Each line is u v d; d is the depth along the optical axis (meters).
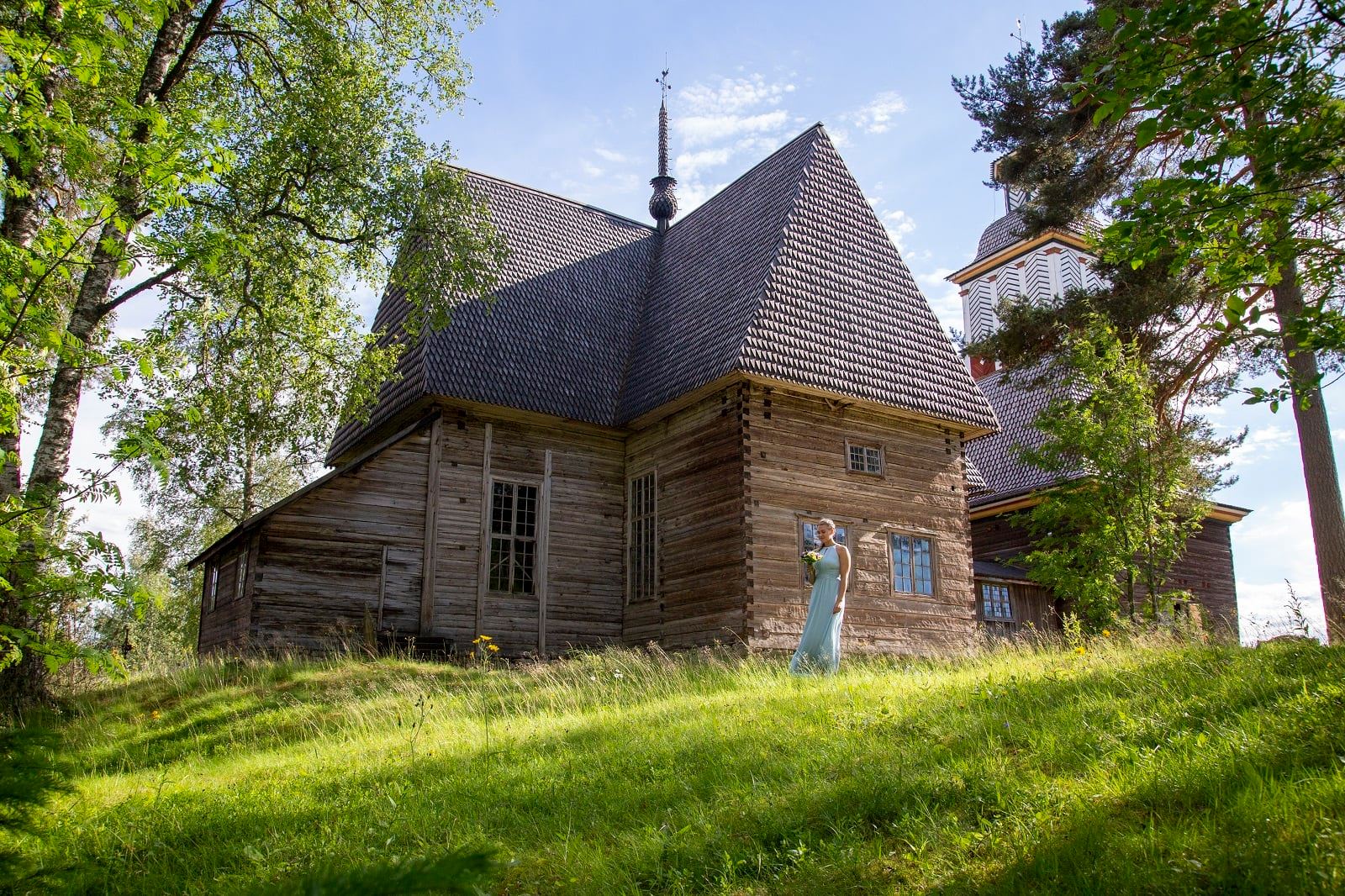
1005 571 27.23
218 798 8.38
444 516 20.62
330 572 19.36
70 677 16.56
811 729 8.13
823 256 22.14
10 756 3.65
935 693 8.98
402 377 21.27
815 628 13.00
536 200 27.23
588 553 22.17
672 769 7.52
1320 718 6.16
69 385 14.81
